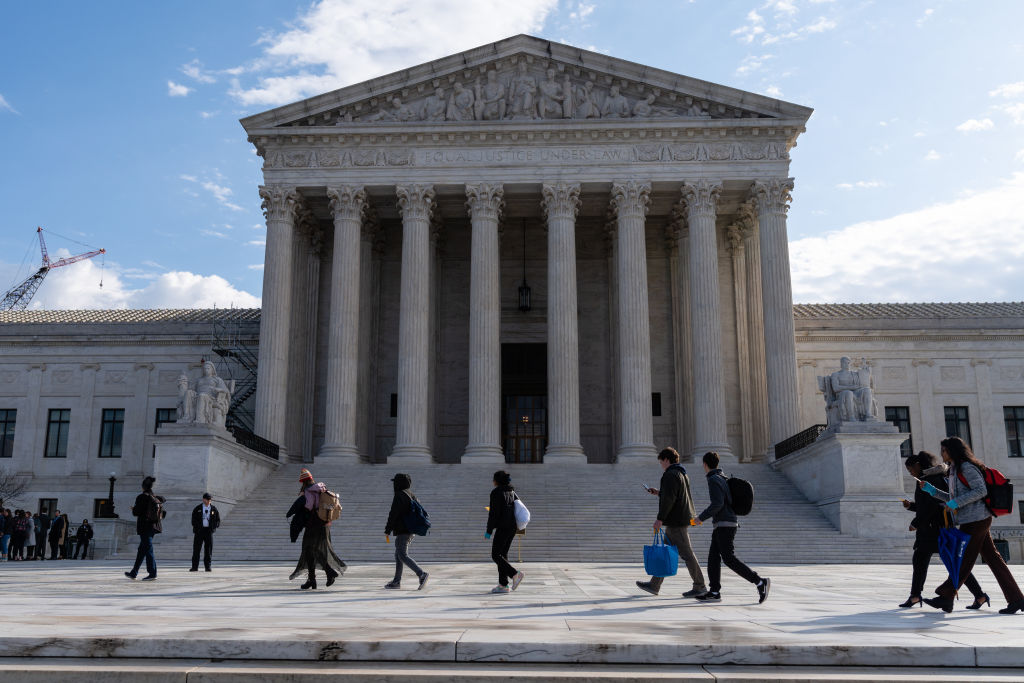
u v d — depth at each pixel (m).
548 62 48.75
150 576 21.31
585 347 55.06
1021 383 56.09
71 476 56.38
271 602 14.32
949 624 11.11
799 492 39.62
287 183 48.03
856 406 36.12
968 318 56.62
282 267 47.19
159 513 21.66
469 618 11.50
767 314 46.06
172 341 57.78
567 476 41.53
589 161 47.66
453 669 8.51
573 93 48.72
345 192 47.59
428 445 49.78
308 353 52.38
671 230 53.12
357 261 47.50
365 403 51.19
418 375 45.91
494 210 47.34
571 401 45.22
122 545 36.34
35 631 9.62
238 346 56.84
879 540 33.28
